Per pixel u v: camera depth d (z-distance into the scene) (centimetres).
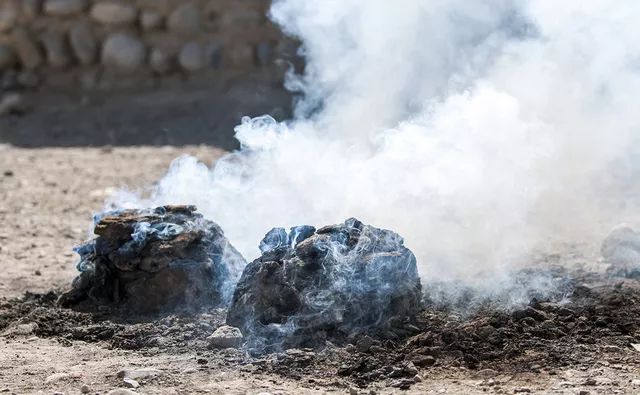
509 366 1578
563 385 1488
